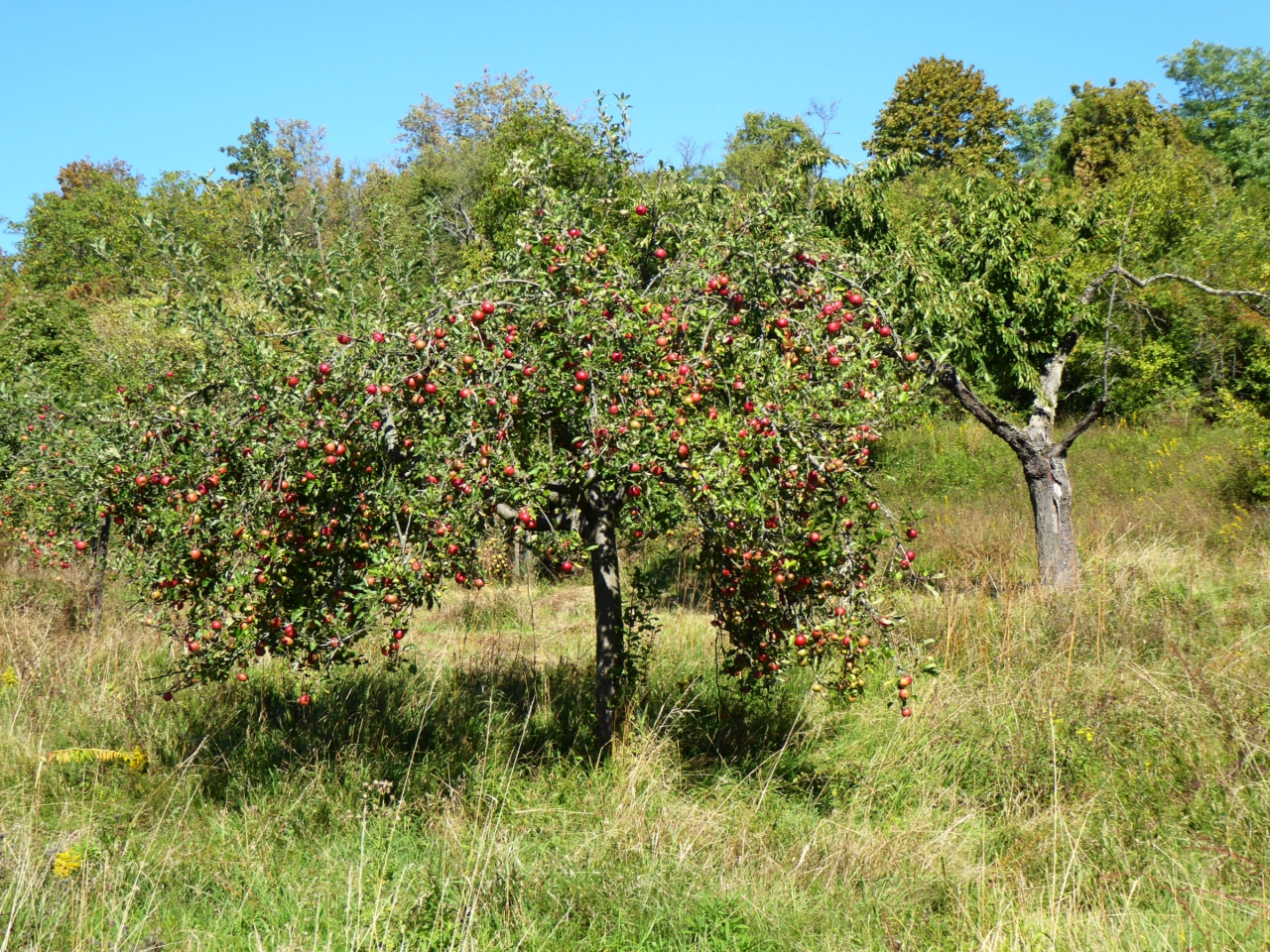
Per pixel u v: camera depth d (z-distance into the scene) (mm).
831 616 4742
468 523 4477
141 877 4164
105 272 28938
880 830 5000
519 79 47312
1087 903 4012
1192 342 16969
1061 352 10688
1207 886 4078
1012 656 7117
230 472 4680
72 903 3814
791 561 4422
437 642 9469
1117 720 5820
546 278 4875
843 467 4438
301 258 4855
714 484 4414
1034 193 10141
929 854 4555
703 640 8508
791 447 4441
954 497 15734
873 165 9453
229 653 4773
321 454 4418
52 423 6527
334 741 6078
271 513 4551
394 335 4535
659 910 3920
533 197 5359
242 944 3678
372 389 4320
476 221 17031
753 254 5074
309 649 4648
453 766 5758
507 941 3674
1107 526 11977
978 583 10156
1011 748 5652
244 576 4457
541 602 12359
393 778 5598
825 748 6227
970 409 10281
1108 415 18234
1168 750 5363
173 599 4777
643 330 4750
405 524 4695
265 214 4895
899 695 4590
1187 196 18703
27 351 13562
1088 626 7625
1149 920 3834
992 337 10141
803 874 4375
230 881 4281
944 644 7508
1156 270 17000
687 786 5492
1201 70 36438
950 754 5828
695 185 6328
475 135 47875
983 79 35469
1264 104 35375
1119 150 28734
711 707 6809
